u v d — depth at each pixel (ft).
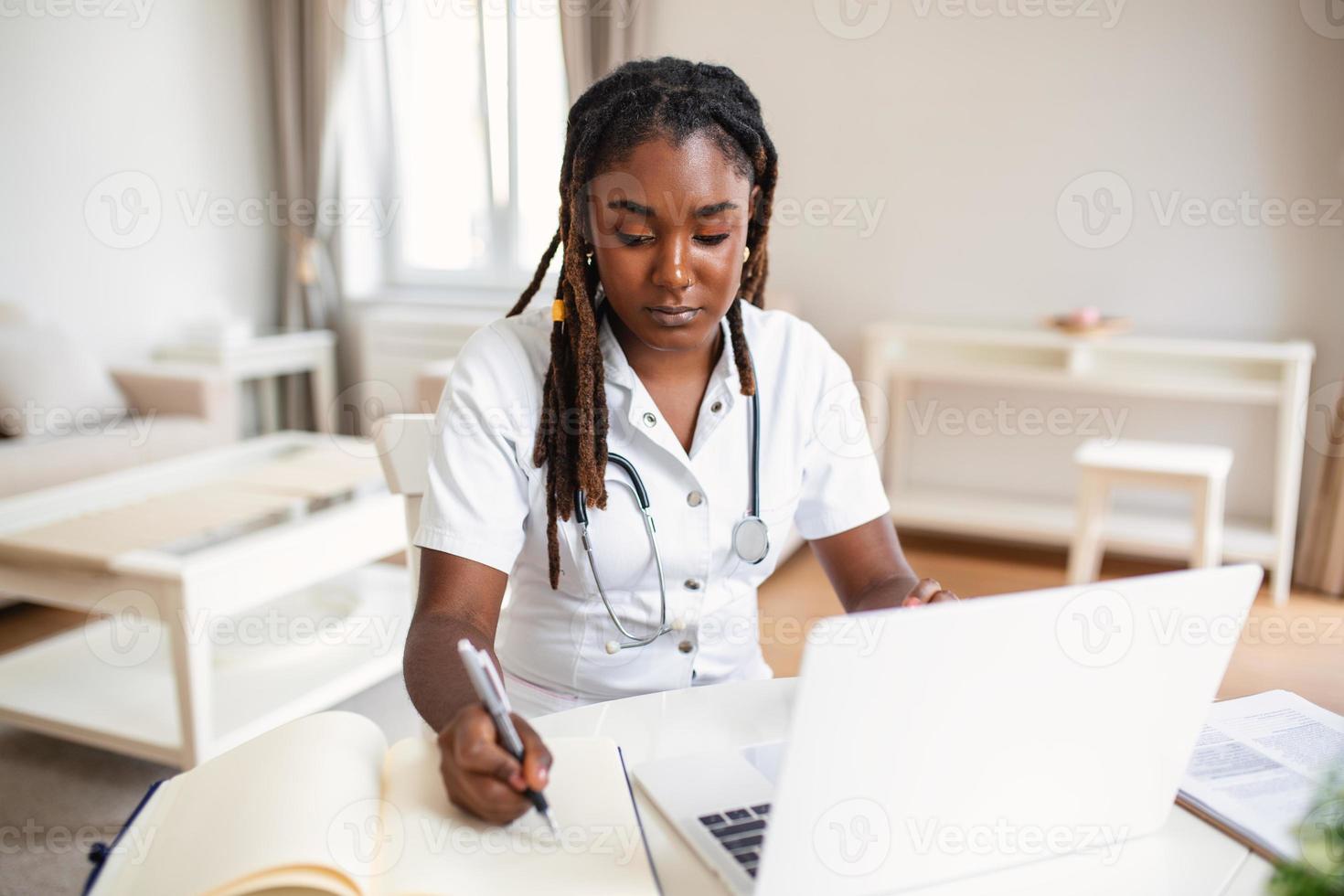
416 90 14.44
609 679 3.52
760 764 2.64
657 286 3.09
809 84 12.00
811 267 12.39
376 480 8.20
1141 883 2.18
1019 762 2.13
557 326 3.38
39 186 11.87
